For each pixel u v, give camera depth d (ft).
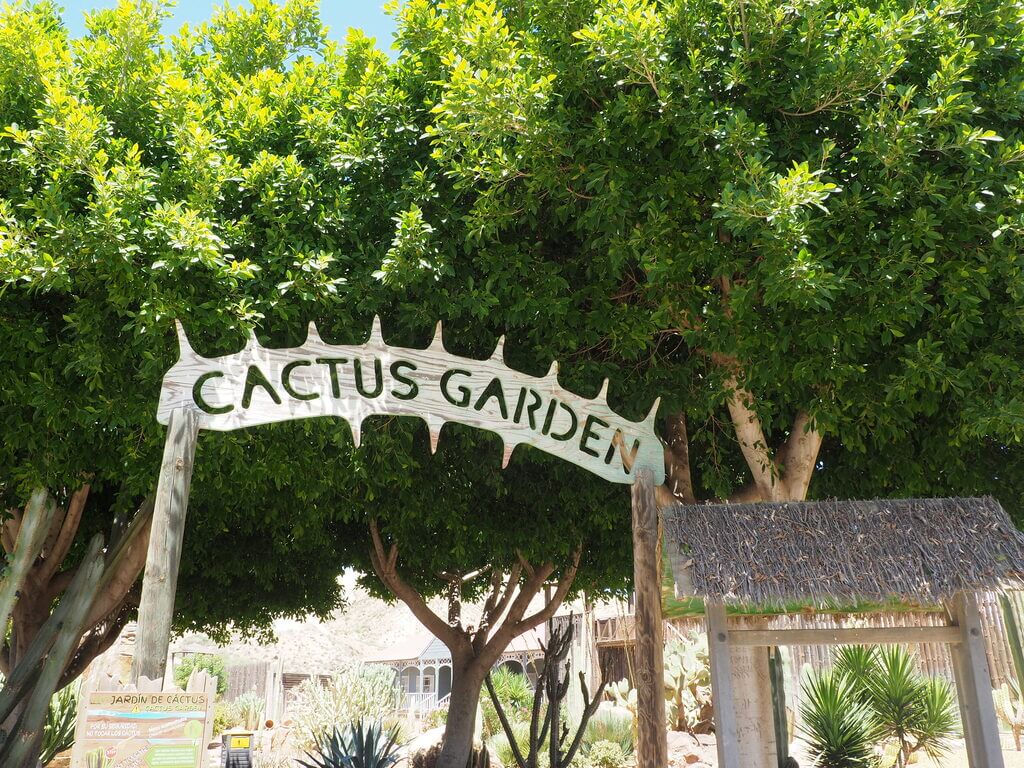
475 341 25.53
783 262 18.61
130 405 23.44
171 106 23.50
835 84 20.25
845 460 27.81
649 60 20.06
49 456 25.20
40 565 33.76
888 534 17.65
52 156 22.11
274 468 25.49
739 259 21.47
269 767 54.34
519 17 24.67
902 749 41.34
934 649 41.78
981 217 20.29
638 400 24.27
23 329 23.04
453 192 23.76
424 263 21.70
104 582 30.12
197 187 22.95
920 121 19.84
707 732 62.34
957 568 16.76
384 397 19.16
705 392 24.21
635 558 19.66
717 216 18.25
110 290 21.50
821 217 20.21
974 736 16.84
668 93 20.33
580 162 21.77
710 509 18.51
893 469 26.05
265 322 23.81
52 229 21.18
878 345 22.70
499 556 37.65
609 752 53.16
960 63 21.09
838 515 18.26
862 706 41.06
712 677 16.97
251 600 44.50
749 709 23.53
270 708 98.89
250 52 30.14
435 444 19.20
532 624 41.45
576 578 41.86
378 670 75.31
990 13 22.13
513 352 25.45
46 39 24.70
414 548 37.24
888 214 20.83
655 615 19.22
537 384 20.12
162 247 21.34
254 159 25.49
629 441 20.34
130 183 21.48
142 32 25.63
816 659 43.65
